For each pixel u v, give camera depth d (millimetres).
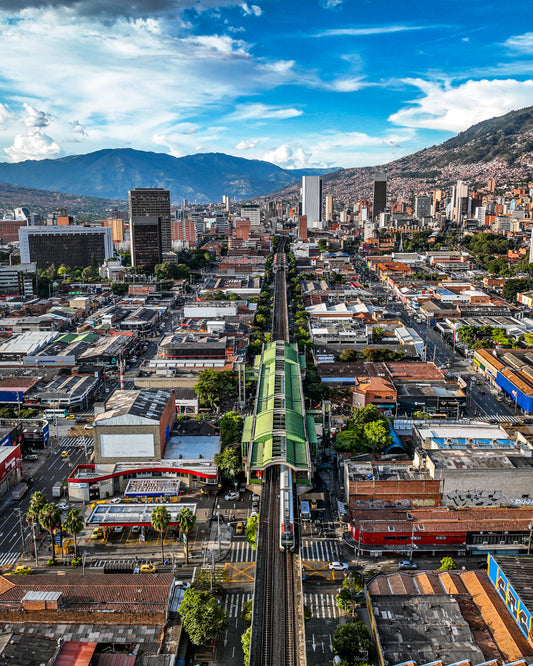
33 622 169250
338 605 183500
